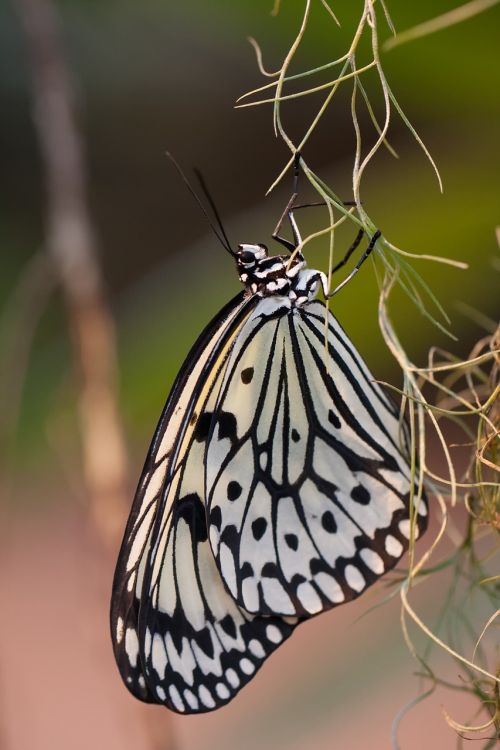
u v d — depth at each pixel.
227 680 1.00
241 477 1.00
